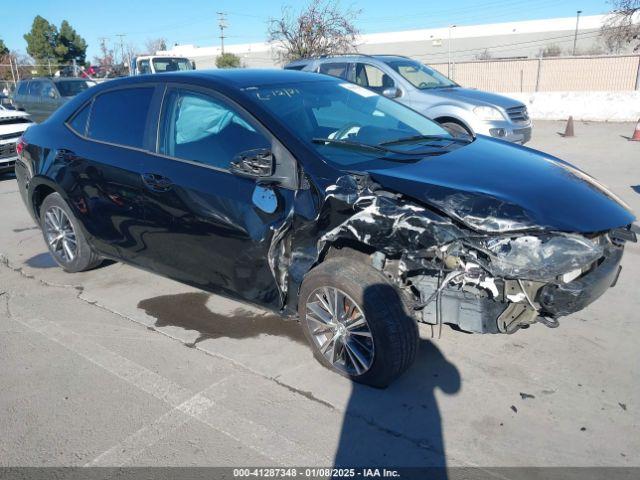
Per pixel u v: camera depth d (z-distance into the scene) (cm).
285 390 341
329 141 369
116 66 4012
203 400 333
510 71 2261
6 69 4938
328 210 327
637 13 2420
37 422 317
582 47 4616
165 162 409
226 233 373
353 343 340
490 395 329
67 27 5256
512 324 315
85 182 464
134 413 323
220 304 463
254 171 344
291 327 420
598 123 1625
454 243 301
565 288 300
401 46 5075
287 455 287
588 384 337
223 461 284
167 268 433
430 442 292
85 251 512
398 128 427
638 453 280
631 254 539
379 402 326
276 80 429
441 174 336
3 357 388
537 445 288
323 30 2041
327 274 332
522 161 377
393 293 320
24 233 687
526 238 294
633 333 394
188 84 416
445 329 404
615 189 785
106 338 411
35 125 554
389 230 308
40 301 479
